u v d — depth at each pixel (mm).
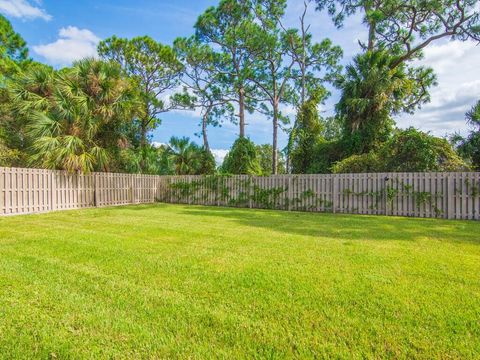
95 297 2635
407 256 3951
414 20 16688
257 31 19000
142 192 13883
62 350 1873
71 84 11414
